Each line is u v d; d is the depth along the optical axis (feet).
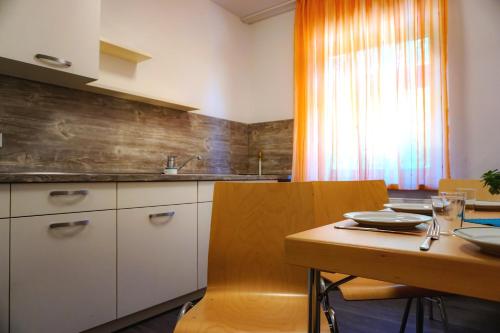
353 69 9.45
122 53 7.97
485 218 3.29
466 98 8.24
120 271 5.83
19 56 5.50
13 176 4.54
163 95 9.27
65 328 5.08
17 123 6.40
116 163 8.00
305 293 3.74
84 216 5.37
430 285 1.67
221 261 3.92
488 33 8.05
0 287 4.45
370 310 6.75
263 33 12.16
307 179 10.20
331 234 2.27
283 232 3.90
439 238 2.12
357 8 9.43
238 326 3.06
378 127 8.97
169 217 6.70
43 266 4.87
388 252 1.80
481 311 6.69
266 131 11.83
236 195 4.06
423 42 8.36
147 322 6.31
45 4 5.84
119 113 8.13
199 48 10.45
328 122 9.92
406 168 8.57
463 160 8.21
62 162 7.01
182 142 9.72
